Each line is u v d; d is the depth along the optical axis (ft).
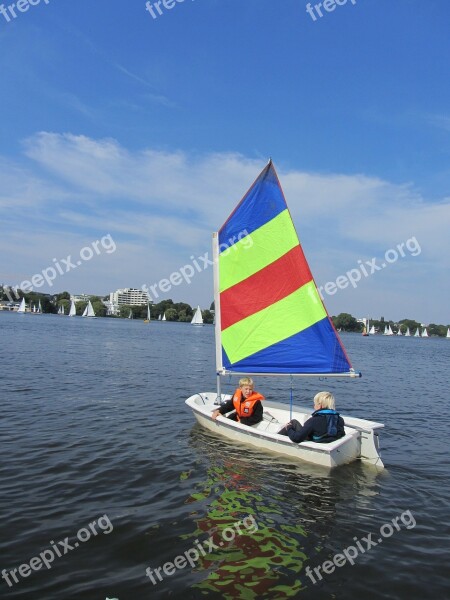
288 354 33.76
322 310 32.48
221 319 36.14
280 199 33.81
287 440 28.60
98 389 52.90
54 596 14.46
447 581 16.17
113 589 14.90
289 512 21.17
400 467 28.43
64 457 27.58
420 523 20.61
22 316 421.18
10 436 31.48
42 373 62.85
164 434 33.83
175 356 106.93
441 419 45.55
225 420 32.42
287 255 33.55
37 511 20.18
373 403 53.98
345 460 28.17
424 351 230.27
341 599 14.84
